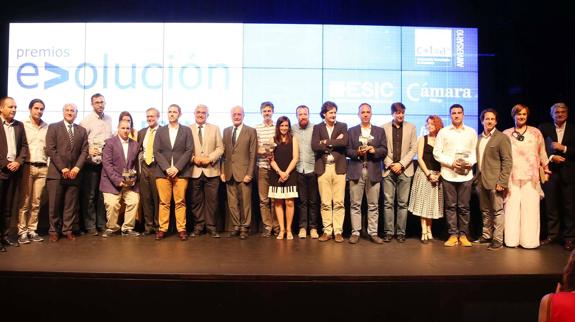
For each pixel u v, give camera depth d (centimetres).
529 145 444
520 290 325
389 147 463
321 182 462
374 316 321
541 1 542
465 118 548
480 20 562
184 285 321
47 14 558
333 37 541
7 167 423
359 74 542
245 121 541
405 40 544
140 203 514
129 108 541
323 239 464
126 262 360
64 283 323
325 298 320
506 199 444
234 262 362
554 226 460
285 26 540
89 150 488
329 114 459
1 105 432
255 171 514
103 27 539
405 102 544
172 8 554
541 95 575
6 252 398
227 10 554
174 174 457
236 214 487
